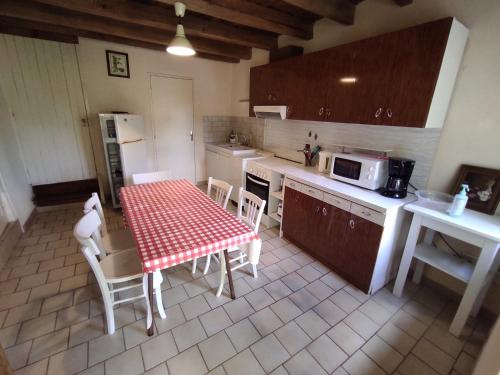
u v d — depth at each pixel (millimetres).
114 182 3656
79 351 1551
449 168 1973
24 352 1531
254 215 2098
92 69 3418
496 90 1689
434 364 1550
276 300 2023
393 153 2285
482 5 1669
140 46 3539
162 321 1786
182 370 1466
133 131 3406
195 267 2297
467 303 1653
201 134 4566
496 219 1689
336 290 2152
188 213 1933
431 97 1675
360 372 1490
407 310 1962
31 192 3449
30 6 2281
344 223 2156
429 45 1636
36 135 3312
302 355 1579
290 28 2662
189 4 1982
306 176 2590
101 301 1948
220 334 1704
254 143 4172
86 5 2047
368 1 2285
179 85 4125
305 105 2650
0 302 1902
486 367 1042
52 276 2209
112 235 2148
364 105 2088
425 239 2146
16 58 3008
